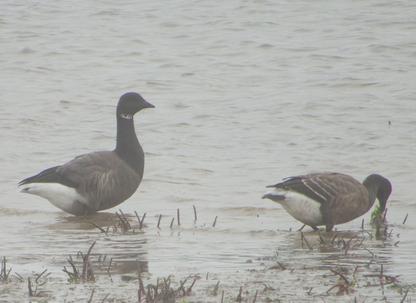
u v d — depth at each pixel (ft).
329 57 101.35
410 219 36.60
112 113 71.51
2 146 57.77
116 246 30.50
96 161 39.55
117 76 90.94
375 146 57.21
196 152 56.85
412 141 58.70
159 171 50.80
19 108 72.84
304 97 77.41
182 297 22.22
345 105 73.15
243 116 69.87
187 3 151.94
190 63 99.45
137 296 22.25
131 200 43.39
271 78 88.99
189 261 27.53
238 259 27.89
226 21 131.95
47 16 139.03
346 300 21.77
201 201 42.29
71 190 38.81
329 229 34.27
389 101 74.64
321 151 56.18
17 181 47.91
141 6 150.30
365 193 34.68
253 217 37.93
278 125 65.92
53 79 88.69
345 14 136.56
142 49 110.22
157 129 65.46
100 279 24.59
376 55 102.27
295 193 34.30
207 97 79.20
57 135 62.23
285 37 118.52
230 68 95.61
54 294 22.59
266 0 151.33
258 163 52.80
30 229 34.96
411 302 21.47
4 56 103.14
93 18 137.39
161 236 32.81
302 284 23.71
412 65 94.58
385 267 26.23
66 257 28.30
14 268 26.43
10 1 155.43
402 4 144.25
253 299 21.90
